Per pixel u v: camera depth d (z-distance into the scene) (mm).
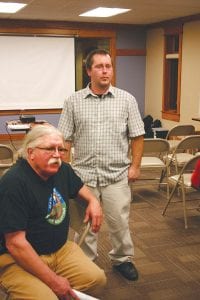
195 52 7367
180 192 4559
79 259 1808
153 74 8969
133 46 9070
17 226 1581
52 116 8711
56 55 8523
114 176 2400
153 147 4191
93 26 8641
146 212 3979
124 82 9148
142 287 2523
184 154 4793
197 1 6020
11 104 8391
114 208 2434
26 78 8398
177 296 2428
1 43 8109
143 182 5105
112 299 2383
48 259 1743
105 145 2377
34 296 1559
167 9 6758
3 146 3961
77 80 9492
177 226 3596
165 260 2920
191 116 7617
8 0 5918
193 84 7500
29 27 8211
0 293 1799
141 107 9422
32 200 1644
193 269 2781
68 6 6461
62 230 1765
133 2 6102
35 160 1668
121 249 2559
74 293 1616
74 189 1931
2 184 1630
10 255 1690
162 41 8492
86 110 2363
